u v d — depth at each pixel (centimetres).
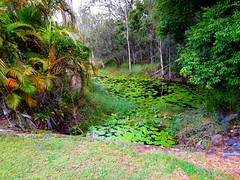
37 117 306
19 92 291
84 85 422
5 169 156
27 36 365
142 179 151
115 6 1562
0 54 294
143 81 1099
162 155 200
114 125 394
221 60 331
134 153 204
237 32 272
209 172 165
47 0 413
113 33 1619
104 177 151
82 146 220
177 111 488
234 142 240
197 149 257
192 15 720
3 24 300
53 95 379
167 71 1193
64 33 355
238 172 167
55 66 370
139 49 1619
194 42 391
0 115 310
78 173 156
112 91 798
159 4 709
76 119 375
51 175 151
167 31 830
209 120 350
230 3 364
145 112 488
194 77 378
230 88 368
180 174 162
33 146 209
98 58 1566
